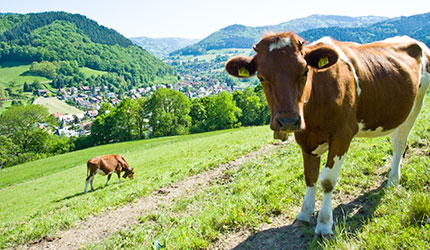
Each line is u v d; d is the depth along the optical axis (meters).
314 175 4.66
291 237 4.42
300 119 3.50
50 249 7.68
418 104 5.70
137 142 62.62
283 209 5.35
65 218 9.88
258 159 11.76
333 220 4.58
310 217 4.80
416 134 7.85
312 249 3.86
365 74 4.55
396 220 3.78
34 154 75.38
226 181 9.88
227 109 80.12
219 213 5.84
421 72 5.67
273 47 3.68
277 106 3.54
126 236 6.72
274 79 3.58
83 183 23.56
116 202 11.01
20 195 25.78
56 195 20.95
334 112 4.07
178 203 8.55
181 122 84.81
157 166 21.81
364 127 4.80
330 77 4.09
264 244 4.45
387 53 5.23
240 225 5.18
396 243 3.30
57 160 51.28
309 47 4.12
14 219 15.25
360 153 7.39
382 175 5.90
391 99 4.83
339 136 4.14
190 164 16.19
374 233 3.70
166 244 5.18
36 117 79.00
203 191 9.10
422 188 4.64
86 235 8.12
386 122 4.95
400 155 5.34
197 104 91.06
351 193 5.43
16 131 76.56
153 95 82.19
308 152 4.53
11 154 74.00
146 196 11.02
